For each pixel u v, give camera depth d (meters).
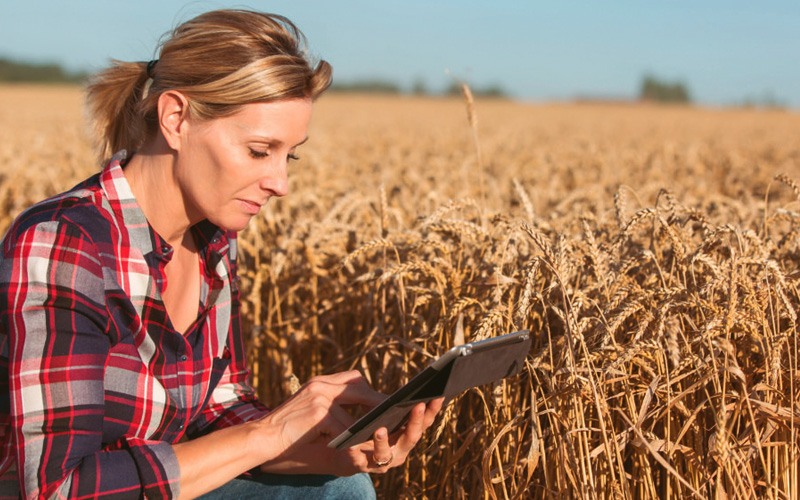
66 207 2.00
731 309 2.27
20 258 1.89
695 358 2.39
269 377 4.14
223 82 1.93
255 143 1.98
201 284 2.36
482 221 3.43
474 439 2.94
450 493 3.03
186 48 1.99
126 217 2.08
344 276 4.01
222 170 2.00
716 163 12.74
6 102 40.66
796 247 3.24
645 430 2.62
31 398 1.86
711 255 2.89
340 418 2.18
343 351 3.95
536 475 2.79
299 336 3.83
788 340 2.54
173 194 2.12
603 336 2.53
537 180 9.70
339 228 4.10
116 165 2.11
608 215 4.10
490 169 11.56
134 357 2.09
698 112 55.97
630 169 11.45
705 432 2.56
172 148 2.05
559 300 2.78
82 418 1.89
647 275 3.07
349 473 2.21
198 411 2.34
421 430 2.16
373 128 23.75
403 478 3.24
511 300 2.69
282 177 2.06
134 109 2.16
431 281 3.22
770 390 2.38
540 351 2.74
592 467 2.56
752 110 64.31
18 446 1.87
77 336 1.91
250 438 2.07
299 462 2.24
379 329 3.39
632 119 39.56
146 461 1.94
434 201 5.23
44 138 14.32
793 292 2.75
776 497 2.32
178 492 1.96
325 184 6.63
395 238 3.66
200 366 2.31
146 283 2.09
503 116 39.31
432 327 3.12
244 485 2.31
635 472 2.58
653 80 114.25
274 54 1.96
